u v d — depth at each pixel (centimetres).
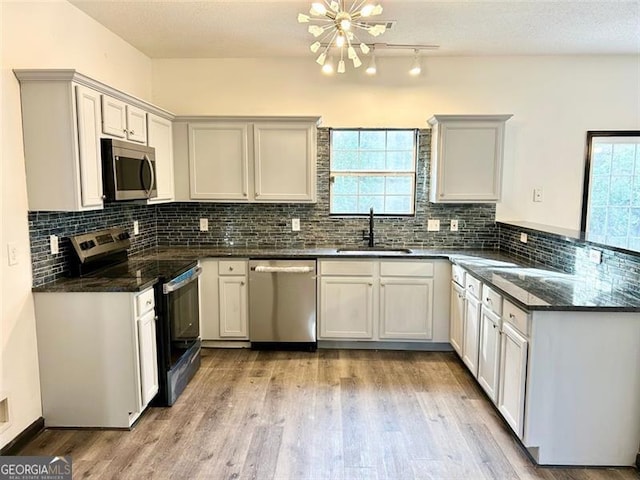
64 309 251
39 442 244
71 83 236
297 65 406
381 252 381
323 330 376
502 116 370
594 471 221
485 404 285
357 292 371
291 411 276
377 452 233
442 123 376
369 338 376
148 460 227
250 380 321
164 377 281
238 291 373
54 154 239
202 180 390
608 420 220
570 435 221
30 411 247
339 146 417
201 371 338
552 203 412
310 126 382
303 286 370
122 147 279
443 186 383
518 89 402
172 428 258
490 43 362
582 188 410
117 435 251
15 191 234
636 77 396
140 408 257
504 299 248
